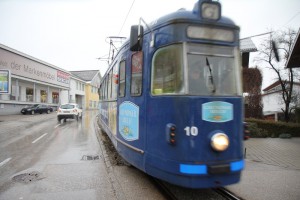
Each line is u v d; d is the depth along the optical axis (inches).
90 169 281.4
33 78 1380.4
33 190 217.2
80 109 997.8
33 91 1504.7
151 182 233.9
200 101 171.8
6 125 753.6
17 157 341.7
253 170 287.1
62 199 198.1
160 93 191.0
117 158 332.5
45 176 255.6
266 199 201.3
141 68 215.6
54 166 294.4
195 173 165.2
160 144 185.2
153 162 191.2
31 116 1135.0
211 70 181.0
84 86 2337.6
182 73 175.3
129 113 237.9
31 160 324.5
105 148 402.9
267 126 634.8
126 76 250.7
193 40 179.2
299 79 1084.5
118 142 270.7
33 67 1384.1
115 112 296.8
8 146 425.4
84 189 219.5
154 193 209.2
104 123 454.6
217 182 169.5
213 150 169.8
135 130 222.5
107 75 414.9
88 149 401.4
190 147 167.8
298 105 1103.0
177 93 176.2
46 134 576.4
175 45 181.0
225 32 187.3
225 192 210.1
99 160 325.1
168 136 175.3
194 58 178.5
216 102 175.0
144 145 205.3
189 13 182.1
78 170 277.3
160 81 191.6
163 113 183.9
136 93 223.9
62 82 1766.7
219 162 170.6
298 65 644.7
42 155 354.9
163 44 189.0
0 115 1148.5
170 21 184.5
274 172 278.2
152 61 199.8
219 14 185.0
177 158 171.5
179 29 179.9
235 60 188.5
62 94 1887.3
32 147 416.8
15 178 249.3
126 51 255.8
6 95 1210.6
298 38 529.3
